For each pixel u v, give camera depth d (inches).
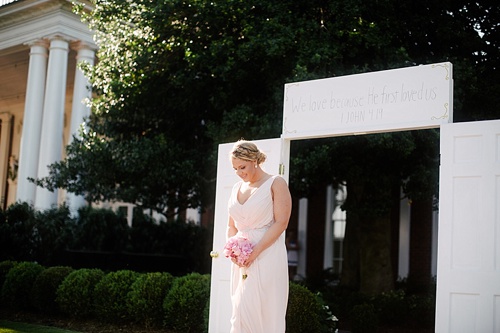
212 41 406.3
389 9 408.8
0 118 1069.8
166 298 343.9
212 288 300.8
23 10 682.2
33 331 331.0
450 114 240.7
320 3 415.2
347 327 414.3
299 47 394.0
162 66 444.1
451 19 427.8
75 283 380.8
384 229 490.3
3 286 420.5
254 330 182.1
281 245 188.4
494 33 444.1
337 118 266.5
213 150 447.5
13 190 1024.9
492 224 228.5
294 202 693.3
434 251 601.0
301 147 400.8
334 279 642.8
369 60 422.0
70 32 671.1
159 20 419.2
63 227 588.4
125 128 506.0
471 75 384.5
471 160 235.3
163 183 463.5
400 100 251.1
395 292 466.6
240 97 444.5
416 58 440.5
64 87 666.8
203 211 525.3
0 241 542.6
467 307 230.1
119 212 634.8
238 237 185.0
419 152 427.2
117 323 367.9
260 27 406.6
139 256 567.2
